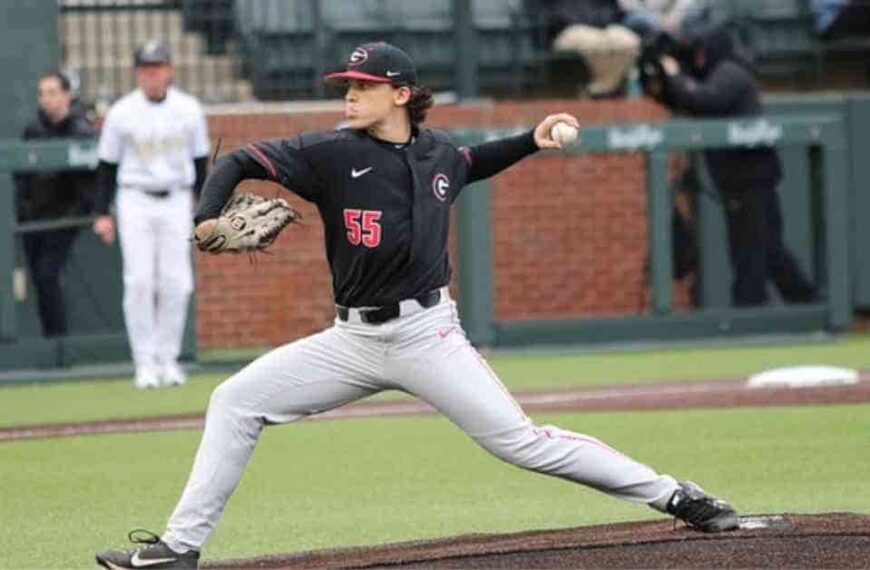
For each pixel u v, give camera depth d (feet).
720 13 226.79
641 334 196.65
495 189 197.67
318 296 195.31
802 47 225.76
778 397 152.05
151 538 82.64
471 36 201.05
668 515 95.55
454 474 117.70
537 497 108.06
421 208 79.20
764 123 194.59
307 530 98.07
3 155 178.70
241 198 79.30
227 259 192.34
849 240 202.59
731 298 197.98
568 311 199.93
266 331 194.18
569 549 85.56
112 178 168.86
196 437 137.28
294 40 214.07
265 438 135.54
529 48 219.00
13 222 180.04
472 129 191.42
